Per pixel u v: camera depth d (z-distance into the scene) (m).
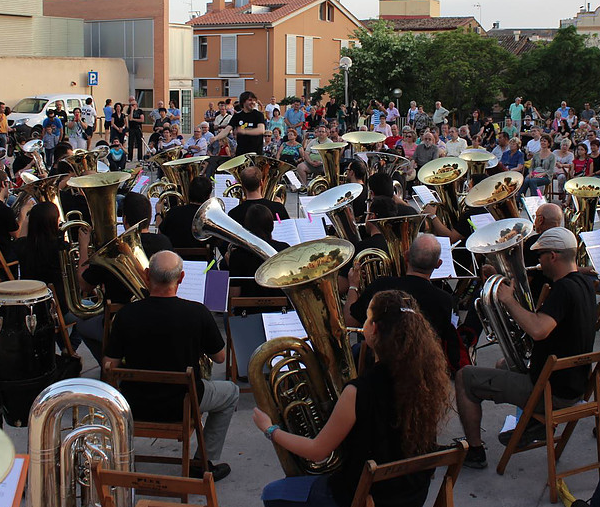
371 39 37.78
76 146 19.17
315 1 43.56
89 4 35.50
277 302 5.13
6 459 1.66
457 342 4.39
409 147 15.66
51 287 4.65
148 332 3.91
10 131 19.64
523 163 13.73
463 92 37.69
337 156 9.67
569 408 4.06
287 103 39.12
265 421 3.16
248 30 42.34
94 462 2.65
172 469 4.51
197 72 44.03
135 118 21.05
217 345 4.09
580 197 6.77
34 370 4.21
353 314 4.42
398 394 2.75
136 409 3.95
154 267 3.96
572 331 4.02
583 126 21.41
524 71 38.12
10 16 31.28
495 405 5.39
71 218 7.31
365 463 2.64
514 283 4.47
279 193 8.98
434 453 2.75
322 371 3.38
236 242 4.83
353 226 6.29
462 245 6.86
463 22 57.94
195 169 8.70
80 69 32.12
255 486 4.29
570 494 4.01
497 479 4.29
